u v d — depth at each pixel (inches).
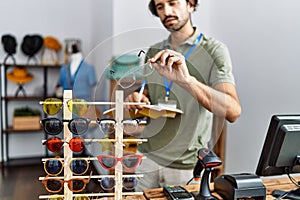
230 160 125.3
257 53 108.3
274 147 52.1
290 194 53.8
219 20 134.2
